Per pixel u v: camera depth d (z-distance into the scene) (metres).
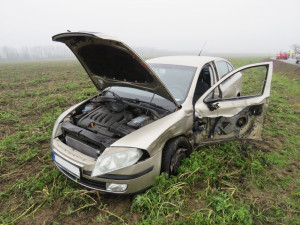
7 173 3.57
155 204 2.65
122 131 2.83
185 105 3.33
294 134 5.31
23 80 14.97
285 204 2.98
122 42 2.51
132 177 2.54
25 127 5.32
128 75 3.21
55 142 3.13
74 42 2.96
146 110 3.29
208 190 3.00
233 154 3.98
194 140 3.60
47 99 7.94
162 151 3.00
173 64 4.16
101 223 2.59
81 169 2.62
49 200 2.88
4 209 2.83
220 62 4.99
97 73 3.63
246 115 3.86
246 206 2.80
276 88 10.66
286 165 3.92
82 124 3.16
